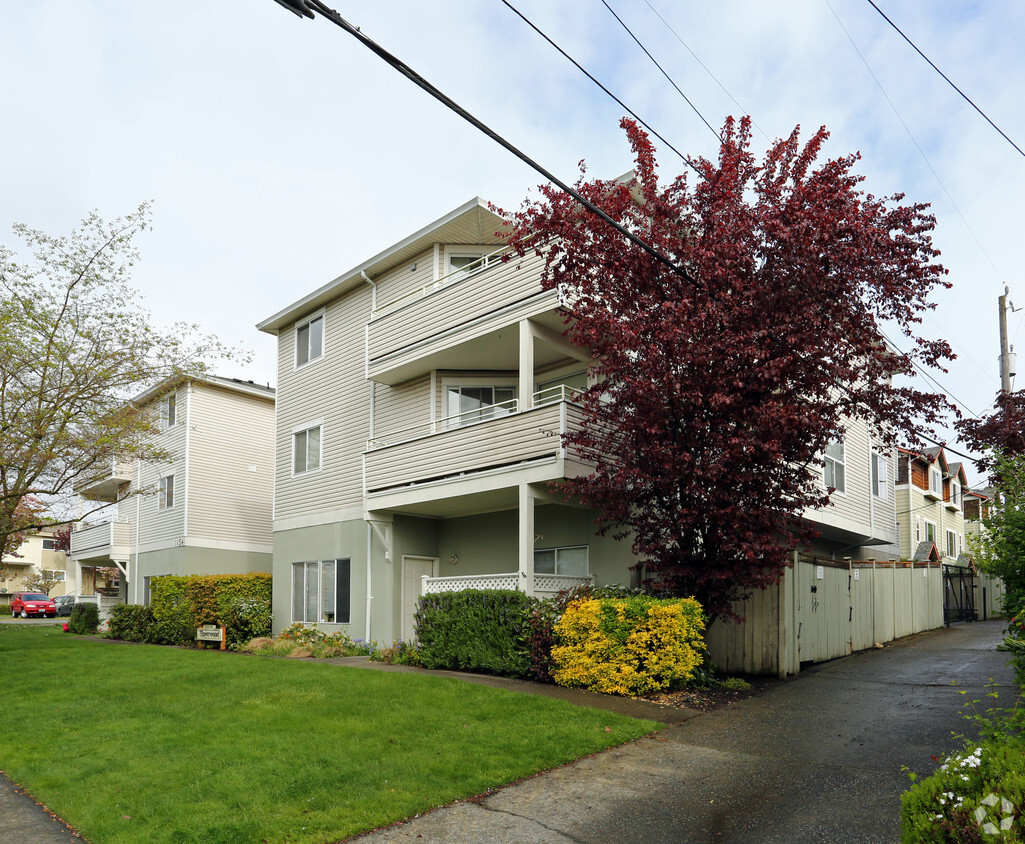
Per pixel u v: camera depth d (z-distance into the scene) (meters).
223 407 27.14
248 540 27.17
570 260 11.34
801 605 13.15
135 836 5.86
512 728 8.78
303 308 21.97
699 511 10.88
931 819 4.24
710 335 10.27
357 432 19.73
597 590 12.43
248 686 11.52
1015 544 6.80
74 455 17.75
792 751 7.98
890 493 22.81
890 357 11.06
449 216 17.06
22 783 7.34
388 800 6.56
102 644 20.11
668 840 5.86
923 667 13.05
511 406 17.66
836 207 10.20
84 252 16.84
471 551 18.05
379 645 17.61
